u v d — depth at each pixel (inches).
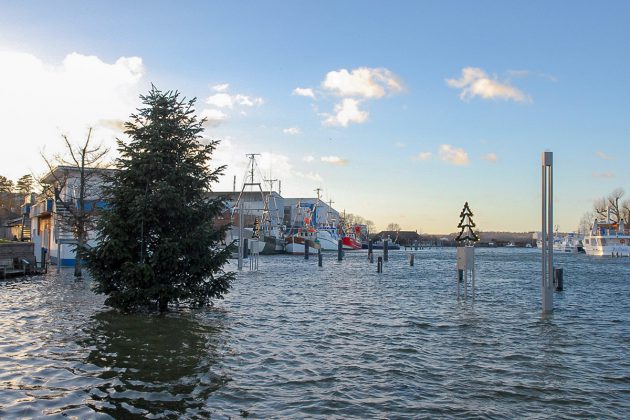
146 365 446.6
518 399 369.1
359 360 481.1
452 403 356.5
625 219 4660.4
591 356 512.7
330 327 669.3
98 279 737.6
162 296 729.6
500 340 591.5
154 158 729.0
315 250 4060.0
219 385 389.7
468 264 979.3
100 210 753.6
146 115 759.1
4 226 3442.4
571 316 796.0
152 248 753.6
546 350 538.3
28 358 463.2
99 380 395.9
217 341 557.9
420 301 986.7
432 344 563.2
